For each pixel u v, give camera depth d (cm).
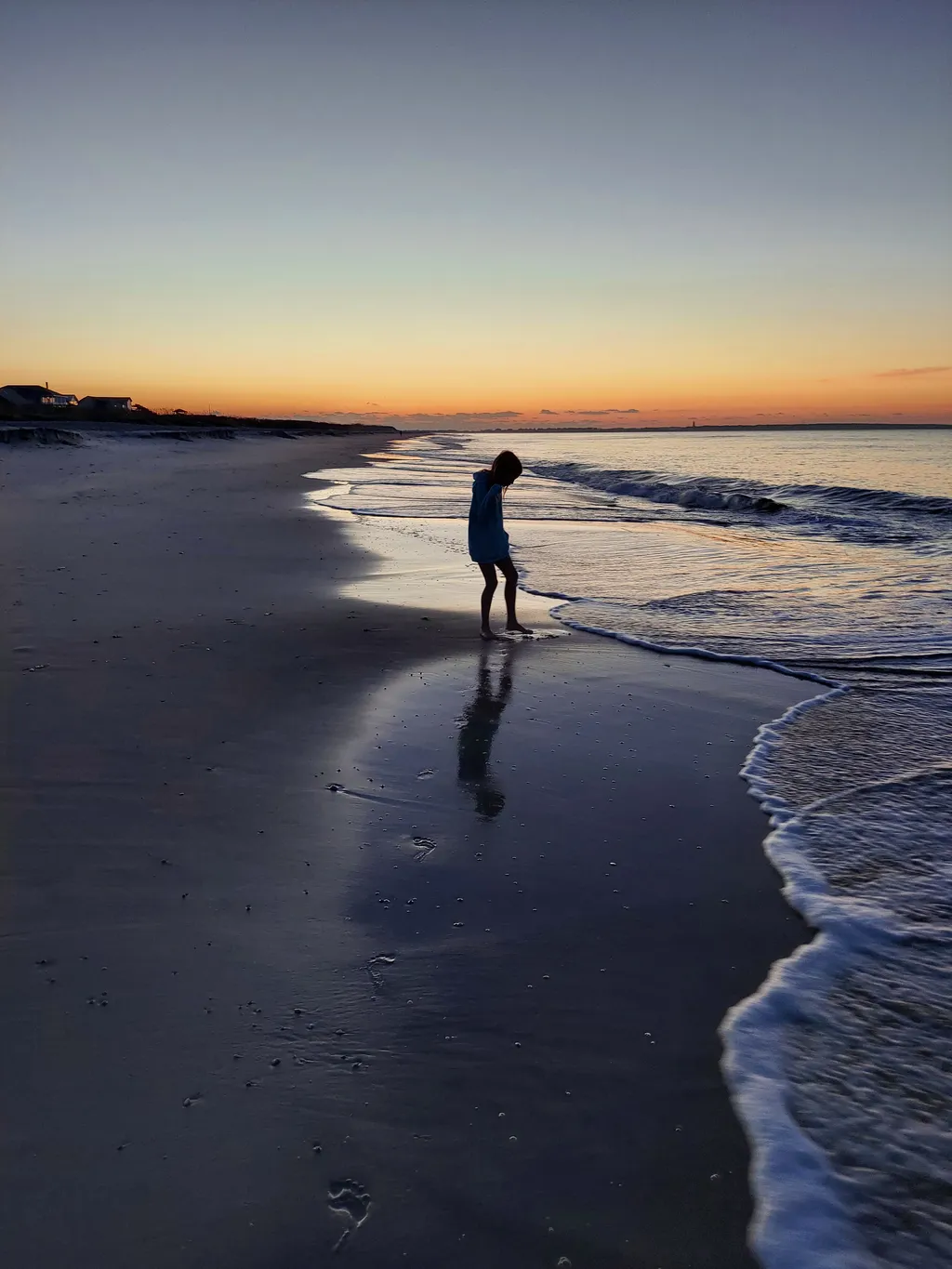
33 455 2791
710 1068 232
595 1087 225
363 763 430
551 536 1367
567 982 267
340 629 696
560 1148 205
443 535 1311
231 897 306
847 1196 194
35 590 776
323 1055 231
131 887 309
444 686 561
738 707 535
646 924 300
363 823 368
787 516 1661
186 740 445
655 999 260
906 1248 182
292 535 1247
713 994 263
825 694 558
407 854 344
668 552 1191
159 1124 206
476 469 3278
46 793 378
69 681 530
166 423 7756
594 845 355
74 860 325
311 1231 181
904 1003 260
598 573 1023
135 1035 235
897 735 484
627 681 586
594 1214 188
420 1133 208
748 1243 182
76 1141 200
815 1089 226
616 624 752
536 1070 230
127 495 1747
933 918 304
